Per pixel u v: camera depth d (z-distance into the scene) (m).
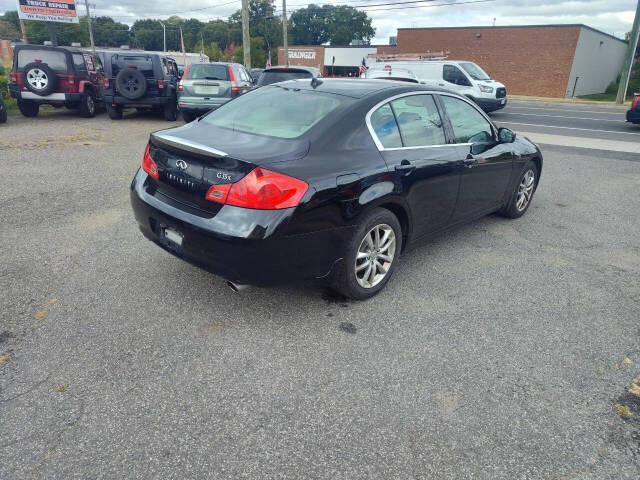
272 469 2.13
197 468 2.12
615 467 2.23
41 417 2.36
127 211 5.36
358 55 49.38
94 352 2.88
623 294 3.94
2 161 7.38
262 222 2.80
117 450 2.19
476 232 5.28
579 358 3.05
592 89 36.66
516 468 2.20
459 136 4.32
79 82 12.69
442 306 3.62
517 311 3.60
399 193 3.52
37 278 3.73
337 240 3.18
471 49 33.72
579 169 8.72
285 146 3.09
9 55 61.00
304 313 3.42
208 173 2.94
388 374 2.81
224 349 2.96
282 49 53.78
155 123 12.82
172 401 2.51
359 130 3.37
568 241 5.10
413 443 2.32
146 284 3.72
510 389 2.73
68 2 23.53
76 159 7.80
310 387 2.67
